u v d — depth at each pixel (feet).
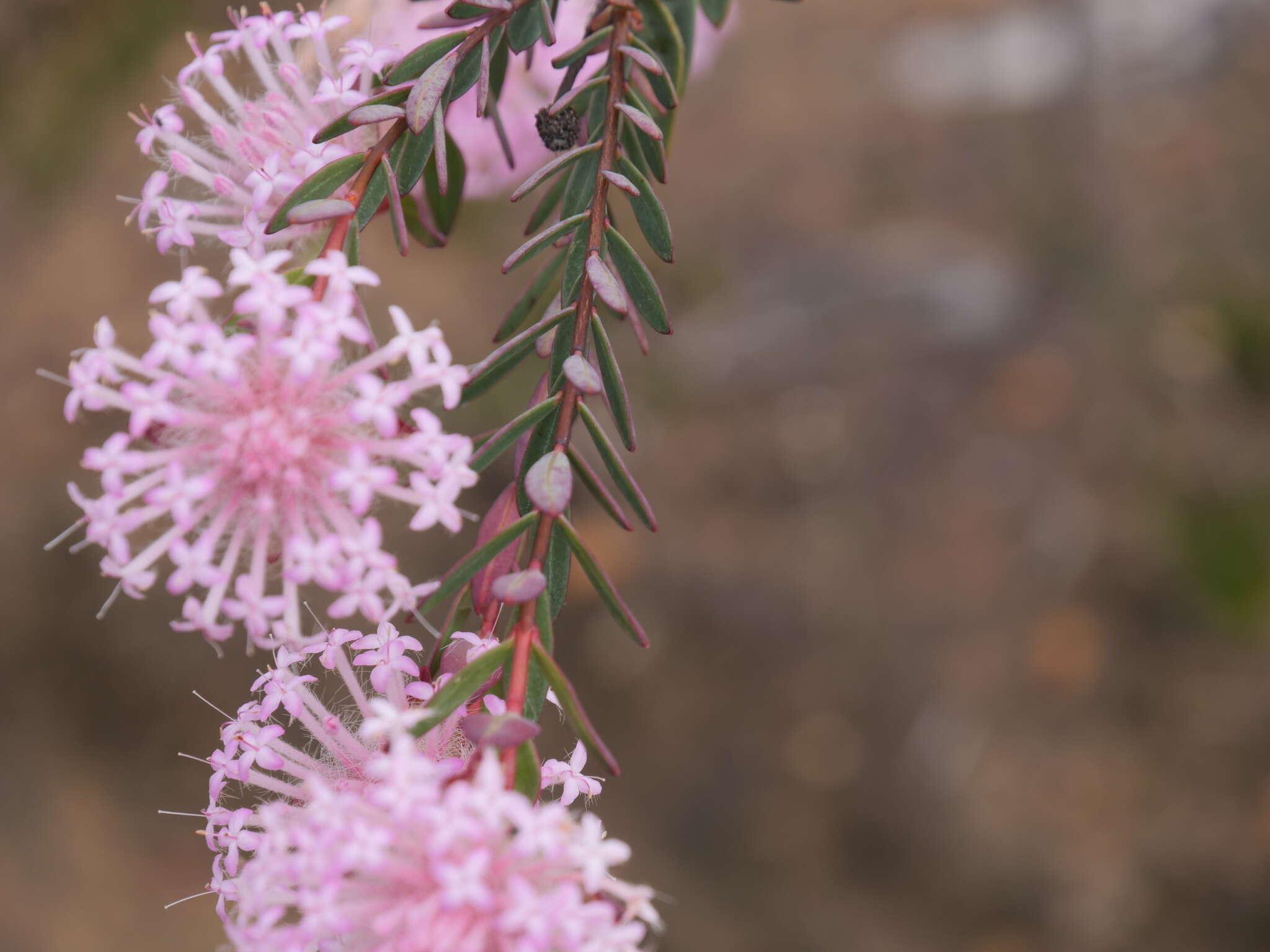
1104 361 22.50
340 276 3.15
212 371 3.18
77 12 13.44
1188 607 19.38
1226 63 26.61
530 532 3.77
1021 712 18.97
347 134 4.05
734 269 26.12
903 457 22.29
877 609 20.42
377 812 3.10
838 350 23.91
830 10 30.81
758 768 19.10
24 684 16.35
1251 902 16.58
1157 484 20.68
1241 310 22.56
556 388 4.02
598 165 4.09
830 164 27.84
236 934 3.21
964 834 17.95
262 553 3.19
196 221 3.96
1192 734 18.19
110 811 16.01
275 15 4.11
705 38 8.23
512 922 2.83
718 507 22.00
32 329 17.11
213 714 16.61
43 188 16.40
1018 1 29.35
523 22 4.31
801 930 17.69
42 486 16.78
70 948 14.80
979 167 26.78
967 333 23.66
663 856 18.53
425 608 3.42
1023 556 20.52
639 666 20.16
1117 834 17.54
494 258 19.17
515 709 3.26
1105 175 25.48
